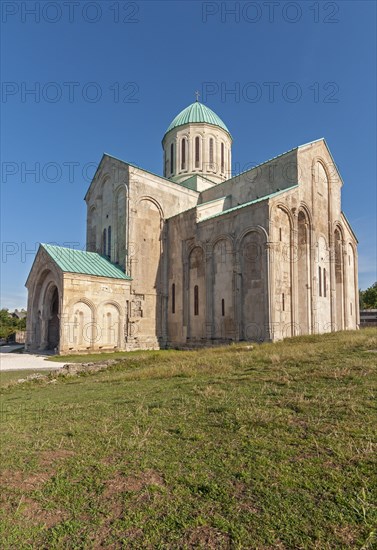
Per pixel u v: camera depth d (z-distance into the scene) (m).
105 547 3.32
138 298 31.02
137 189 32.47
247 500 3.92
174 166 40.09
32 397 11.52
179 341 30.95
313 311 27.70
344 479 4.16
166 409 7.64
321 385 8.35
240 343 23.50
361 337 16.72
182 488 4.26
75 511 3.94
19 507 4.07
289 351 14.35
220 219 27.78
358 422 5.82
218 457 5.01
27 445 6.16
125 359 18.73
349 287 35.09
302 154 28.98
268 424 6.07
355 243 37.28
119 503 4.04
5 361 22.89
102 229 35.72
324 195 31.62
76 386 13.09
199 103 41.25
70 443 6.05
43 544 3.41
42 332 30.45
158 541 3.35
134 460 5.12
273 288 23.64
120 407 8.31
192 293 30.33
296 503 3.79
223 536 3.37
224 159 40.56
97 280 28.03
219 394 8.46
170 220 33.72
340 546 3.13
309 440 5.32
